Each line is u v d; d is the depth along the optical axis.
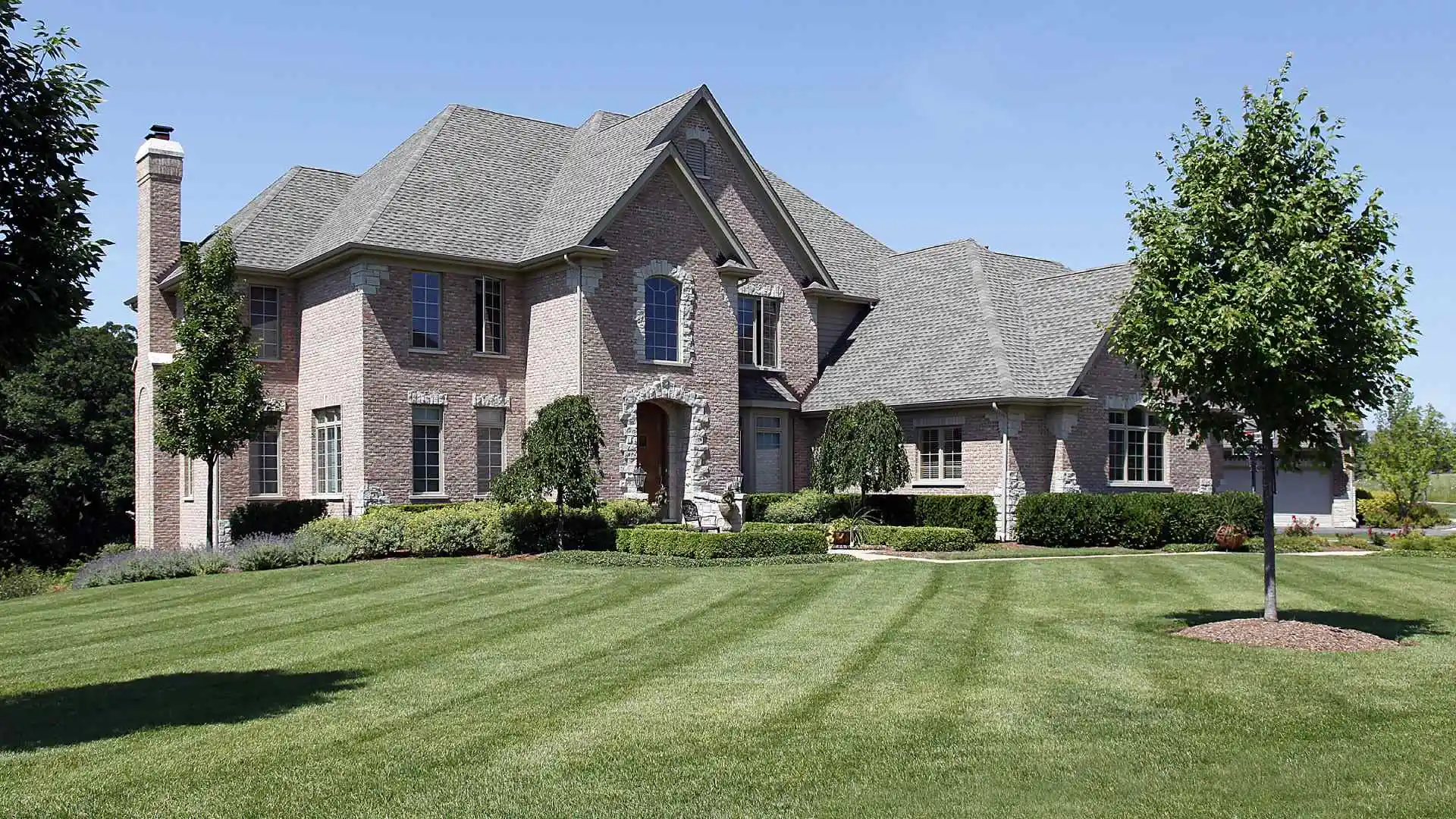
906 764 8.32
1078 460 29.38
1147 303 14.05
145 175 29.62
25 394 40.56
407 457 27.00
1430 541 27.67
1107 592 17.92
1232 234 13.63
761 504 29.92
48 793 7.98
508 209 29.95
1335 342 13.29
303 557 23.52
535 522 24.72
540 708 10.13
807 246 34.34
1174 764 8.29
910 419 31.08
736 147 33.03
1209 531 28.98
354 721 9.79
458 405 27.91
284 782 8.11
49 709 10.66
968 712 9.78
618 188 28.00
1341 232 13.21
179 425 24.62
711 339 29.58
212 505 25.91
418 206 28.23
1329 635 13.11
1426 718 9.48
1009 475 28.59
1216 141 13.91
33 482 39.50
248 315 28.84
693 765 8.35
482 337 28.44
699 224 29.50
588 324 27.34
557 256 27.31
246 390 24.77
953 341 31.31
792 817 7.27
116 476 41.25
